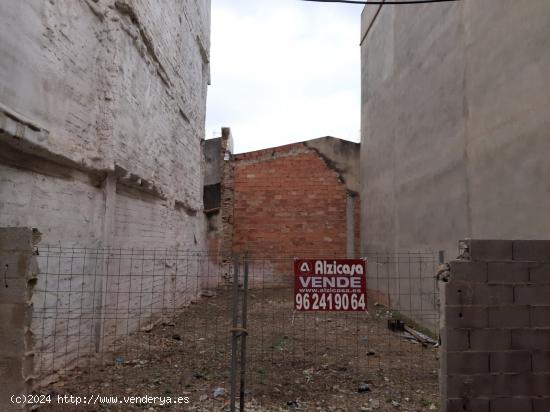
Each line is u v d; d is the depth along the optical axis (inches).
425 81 323.0
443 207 287.6
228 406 166.4
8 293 134.4
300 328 319.6
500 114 218.4
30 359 137.3
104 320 229.0
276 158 573.0
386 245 428.1
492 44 226.2
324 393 183.9
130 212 277.7
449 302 148.3
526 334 148.3
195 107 475.2
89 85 216.1
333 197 564.1
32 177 170.7
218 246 562.3
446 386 146.4
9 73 149.5
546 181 181.2
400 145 382.9
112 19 232.5
